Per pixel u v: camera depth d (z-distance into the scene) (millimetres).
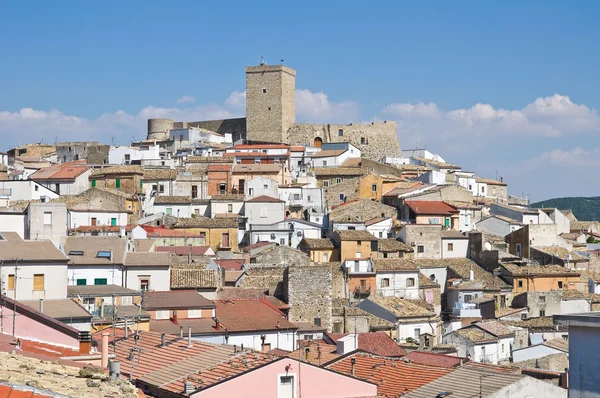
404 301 122875
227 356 57438
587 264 156750
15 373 31203
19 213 108875
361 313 113750
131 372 56312
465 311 126688
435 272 144500
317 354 76375
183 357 59094
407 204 168250
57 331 49469
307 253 143750
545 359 101188
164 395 51938
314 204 179000
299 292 109375
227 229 150750
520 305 138125
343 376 53188
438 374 62375
